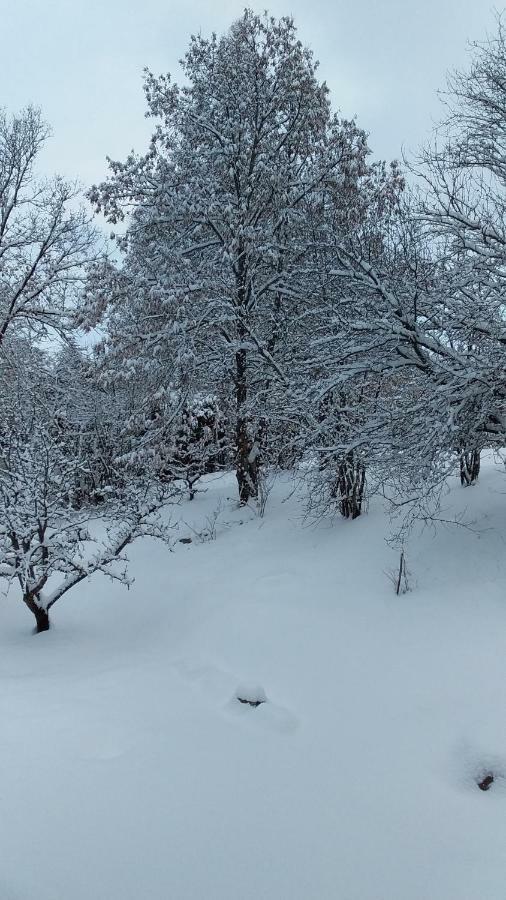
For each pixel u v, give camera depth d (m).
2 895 2.99
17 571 7.78
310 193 13.46
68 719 4.93
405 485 8.47
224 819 3.64
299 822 3.64
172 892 3.07
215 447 15.98
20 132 17.89
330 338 8.94
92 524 15.17
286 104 13.38
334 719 4.89
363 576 7.96
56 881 3.10
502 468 10.73
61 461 8.41
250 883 3.16
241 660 6.26
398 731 4.64
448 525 8.64
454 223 8.47
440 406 7.88
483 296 8.30
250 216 13.07
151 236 13.34
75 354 18.27
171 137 13.81
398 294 8.53
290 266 12.69
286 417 11.33
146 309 12.20
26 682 6.04
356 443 8.75
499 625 6.05
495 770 4.11
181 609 8.52
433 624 6.36
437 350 8.19
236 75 12.88
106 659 6.84
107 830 3.51
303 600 7.60
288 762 4.29
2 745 4.48
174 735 4.64
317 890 3.13
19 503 8.13
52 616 9.02
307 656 6.12
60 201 18.23
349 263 9.33
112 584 10.26
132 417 13.30
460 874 3.24
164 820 3.61
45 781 3.97
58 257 18.50
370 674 5.57
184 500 15.89
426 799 3.87
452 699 4.94
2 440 8.96
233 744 4.51
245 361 13.47
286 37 13.24
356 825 3.62
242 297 13.29
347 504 10.59
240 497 13.84
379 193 13.29
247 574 9.19
